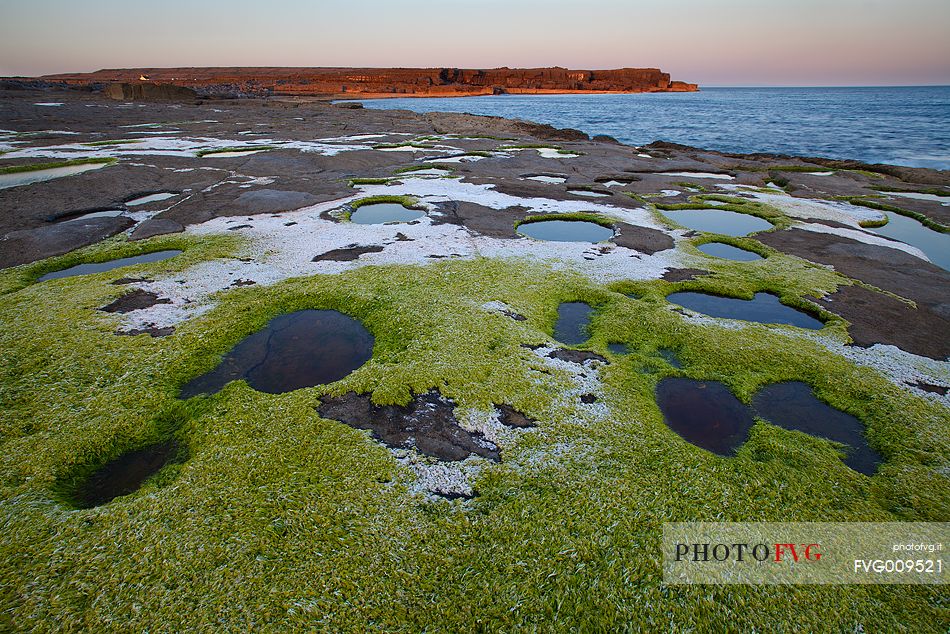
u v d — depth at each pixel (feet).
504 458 22.63
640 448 23.48
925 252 58.59
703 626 15.78
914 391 29.14
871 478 22.49
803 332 35.91
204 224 58.75
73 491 21.21
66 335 32.50
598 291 41.70
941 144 180.14
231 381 28.73
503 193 77.82
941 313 40.16
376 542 18.16
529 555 17.79
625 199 76.89
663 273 46.73
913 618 16.22
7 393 26.55
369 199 71.26
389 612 15.79
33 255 48.21
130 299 38.24
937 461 23.58
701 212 73.15
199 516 19.03
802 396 28.96
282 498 19.97
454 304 37.65
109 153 104.06
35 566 17.01
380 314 36.45
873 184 95.91
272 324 35.94
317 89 536.01
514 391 27.40
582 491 20.74
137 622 15.30
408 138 144.87
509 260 48.14
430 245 52.13
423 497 20.29
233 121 183.01
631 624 15.75
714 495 20.80
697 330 35.17
